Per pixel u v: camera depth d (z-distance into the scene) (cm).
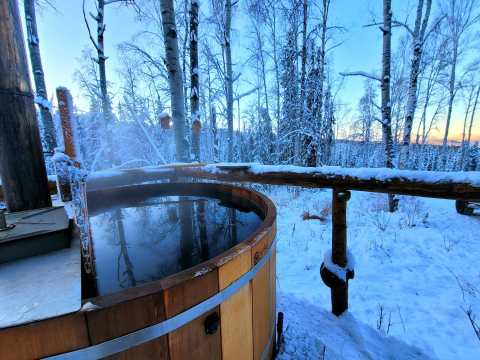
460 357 179
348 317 204
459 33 976
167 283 62
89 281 78
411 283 287
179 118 357
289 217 575
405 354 176
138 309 58
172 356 66
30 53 464
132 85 750
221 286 76
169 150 721
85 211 76
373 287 281
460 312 230
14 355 48
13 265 69
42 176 109
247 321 94
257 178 204
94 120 715
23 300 53
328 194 743
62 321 50
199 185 226
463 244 378
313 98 805
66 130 72
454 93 1142
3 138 98
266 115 1054
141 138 727
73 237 88
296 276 314
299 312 208
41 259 73
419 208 557
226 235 137
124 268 103
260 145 1095
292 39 845
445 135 1170
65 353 51
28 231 76
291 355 149
